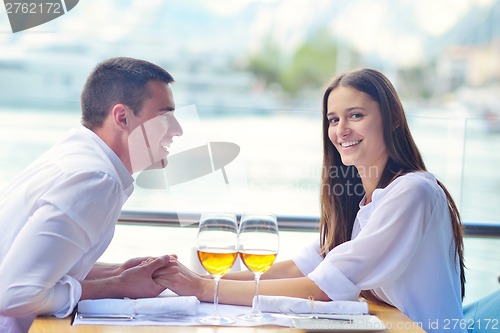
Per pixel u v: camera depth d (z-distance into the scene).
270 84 15.97
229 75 15.96
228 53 15.95
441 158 2.94
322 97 1.58
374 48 15.60
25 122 13.93
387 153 1.50
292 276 1.52
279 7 15.84
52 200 1.13
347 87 1.50
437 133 2.97
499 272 2.59
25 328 1.29
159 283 1.24
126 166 1.36
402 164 1.48
